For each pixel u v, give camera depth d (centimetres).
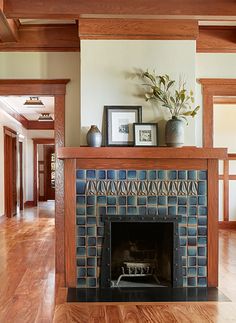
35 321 283
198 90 455
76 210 370
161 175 373
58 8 372
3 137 842
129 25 393
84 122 391
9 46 440
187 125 393
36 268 430
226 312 303
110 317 291
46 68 444
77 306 315
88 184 370
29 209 1078
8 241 590
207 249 373
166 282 380
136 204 371
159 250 392
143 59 395
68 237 369
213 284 372
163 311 304
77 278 368
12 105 855
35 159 1162
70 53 445
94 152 364
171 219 372
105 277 366
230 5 375
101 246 370
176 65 396
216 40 453
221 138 724
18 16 374
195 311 304
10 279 388
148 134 385
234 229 704
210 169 375
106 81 393
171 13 375
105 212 371
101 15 377
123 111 391
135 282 381
